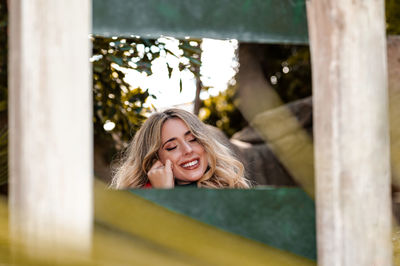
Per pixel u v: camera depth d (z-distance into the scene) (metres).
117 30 1.34
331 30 1.35
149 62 2.98
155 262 0.57
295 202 1.49
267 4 1.47
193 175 2.47
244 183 2.54
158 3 1.38
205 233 0.65
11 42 1.19
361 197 1.34
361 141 1.35
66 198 1.14
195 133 2.46
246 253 0.64
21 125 1.13
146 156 2.51
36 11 1.14
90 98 1.19
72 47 1.16
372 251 1.34
